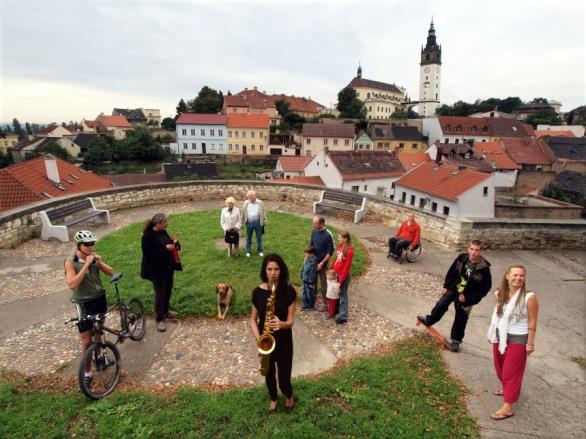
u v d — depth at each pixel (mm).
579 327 5715
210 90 94688
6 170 17047
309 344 5152
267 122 70812
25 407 3783
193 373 4496
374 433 3447
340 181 33594
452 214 24562
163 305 5402
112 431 3445
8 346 5008
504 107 124438
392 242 8352
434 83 125562
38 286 6809
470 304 4723
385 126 77625
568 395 4172
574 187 37156
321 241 5840
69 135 85625
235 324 5613
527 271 7910
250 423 3547
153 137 72688
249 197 7805
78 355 4832
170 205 13438
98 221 11094
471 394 4156
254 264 7617
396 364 4598
